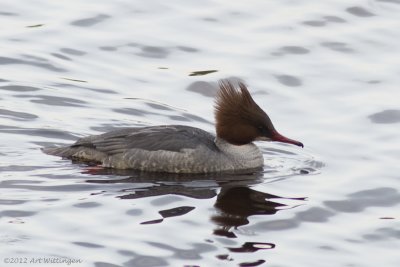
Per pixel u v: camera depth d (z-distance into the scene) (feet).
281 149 58.13
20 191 49.32
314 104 64.08
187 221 46.98
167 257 43.52
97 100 62.64
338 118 62.13
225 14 75.10
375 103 63.93
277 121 61.93
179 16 74.54
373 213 49.44
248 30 73.10
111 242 44.57
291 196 50.80
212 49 70.44
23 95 62.39
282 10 75.97
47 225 45.80
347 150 57.77
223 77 66.80
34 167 52.49
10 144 55.26
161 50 70.08
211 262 43.32
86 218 46.73
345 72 68.13
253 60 69.21
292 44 71.36
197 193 50.60
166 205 48.70
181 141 54.19
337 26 73.97
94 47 70.03
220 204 49.14
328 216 48.78
